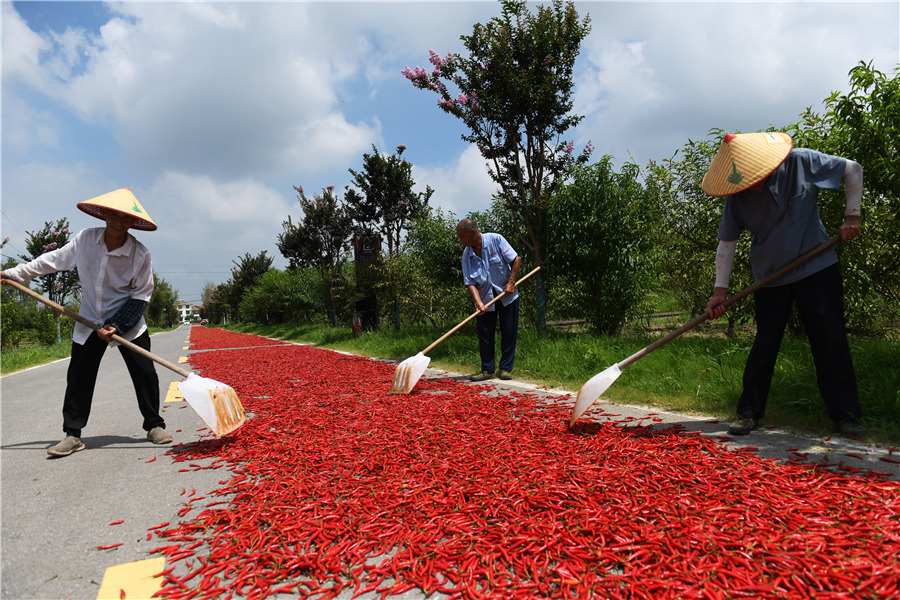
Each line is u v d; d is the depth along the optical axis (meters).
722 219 3.48
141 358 3.98
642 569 1.76
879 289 5.69
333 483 2.83
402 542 2.11
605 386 3.57
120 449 3.89
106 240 3.91
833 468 2.57
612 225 7.74
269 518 2.40
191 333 37.47
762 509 2.11
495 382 6.04
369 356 10.37
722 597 1.56
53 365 13.14
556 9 8.12
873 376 3.76
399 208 14.80
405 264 13.55
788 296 3.22
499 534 2.07
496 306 6.34
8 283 3.68
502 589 1.73
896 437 2.94
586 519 2.11
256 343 19.50
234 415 3.93
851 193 2.99
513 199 8.96
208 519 2.44
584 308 8.53
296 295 25.14
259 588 1.86
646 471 2.64
